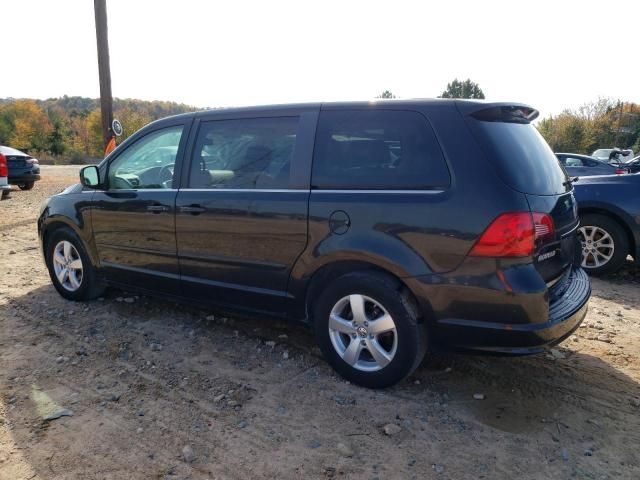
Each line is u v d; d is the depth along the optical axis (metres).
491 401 3.15
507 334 2.78
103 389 3.28
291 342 3.97
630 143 49.41
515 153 2.92
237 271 3.65
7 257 6.59
